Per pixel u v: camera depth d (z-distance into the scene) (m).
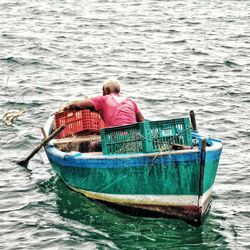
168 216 27.89
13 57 65.19
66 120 35.72
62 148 34.81
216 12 110.69
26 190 32.09
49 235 26.89
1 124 43.00
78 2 116.31
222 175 34.31
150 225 27.92
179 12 109.50
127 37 82.44
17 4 109.12
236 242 26.25
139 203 28.36
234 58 69.81
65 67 62.88
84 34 83.00
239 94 53.72
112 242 26.22
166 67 64.69
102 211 29.69
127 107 30.45
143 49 74.44
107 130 29.25
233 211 29.56
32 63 63.56
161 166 27.06
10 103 48.66
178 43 79.12
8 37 76.94
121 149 28.95
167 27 92.25
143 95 53.09
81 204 30.45
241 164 36.03
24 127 42.72
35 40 75.81
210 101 51.31
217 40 81.94
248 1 127.69
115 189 29.00
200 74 61.84
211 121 45.50
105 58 68.31
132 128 28.23
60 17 97.31
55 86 54.97
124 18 99.81
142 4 118.56
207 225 27.88
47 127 36.41
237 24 97.06
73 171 31.06
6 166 35.66
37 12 101.19
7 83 55.09
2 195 31.38
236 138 41.31
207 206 28.78
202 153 25.83
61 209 29.73
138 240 26.39
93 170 29.59
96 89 54.62
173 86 56.62
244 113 47.75
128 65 65.19
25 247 25.70
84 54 69.75
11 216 28.83
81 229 27.53
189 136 28.44
